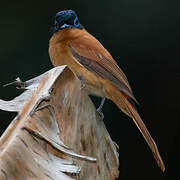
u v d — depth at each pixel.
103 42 13.32
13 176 4.38
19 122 4.89
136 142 12.87
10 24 13.52
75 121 5.68
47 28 13.54
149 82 13.09
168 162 12.66
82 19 13.47
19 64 13.27
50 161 4.73
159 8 13.21
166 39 13.11
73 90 5.70
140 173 12.94
